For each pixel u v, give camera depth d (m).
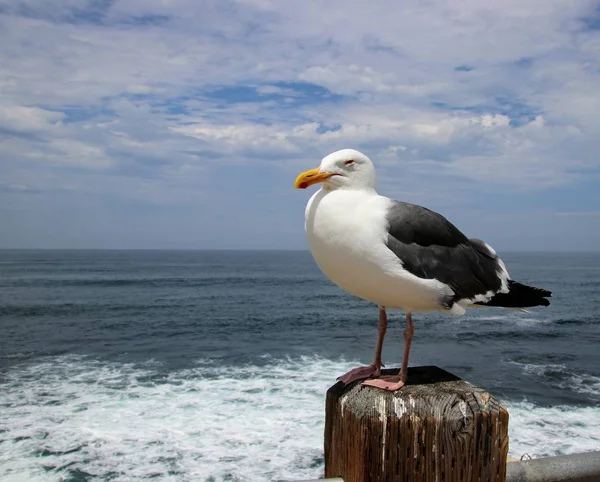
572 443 11.20
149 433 11.32
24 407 13.05
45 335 24.88
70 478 9.46
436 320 30.17
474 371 18.03
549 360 19.83
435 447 2.08
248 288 55.19
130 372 17.16
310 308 37.09
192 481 9.35
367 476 2.12
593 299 44.56
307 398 13.88
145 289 52.34
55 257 176.38
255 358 19.70
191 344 22.70
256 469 9.76
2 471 9.67
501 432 2.14
